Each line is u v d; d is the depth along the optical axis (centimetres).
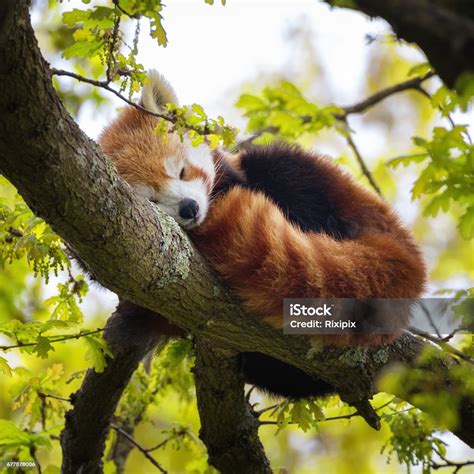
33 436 916
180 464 1384
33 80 511
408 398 747
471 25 434
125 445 1084
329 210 1053
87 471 945
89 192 584
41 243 754
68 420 923
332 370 768
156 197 942
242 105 1148
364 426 1462
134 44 648
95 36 667
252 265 725
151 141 973
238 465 891
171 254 674
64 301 863
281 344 748
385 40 920
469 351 777
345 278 754
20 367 943
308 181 1071
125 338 844
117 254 628
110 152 985
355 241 823
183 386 1045
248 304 725
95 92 1355
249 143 1140
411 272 809
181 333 854
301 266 736
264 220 747
